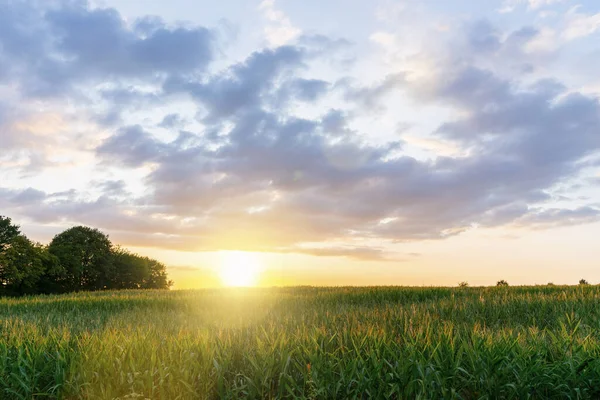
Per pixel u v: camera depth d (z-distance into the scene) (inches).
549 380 280.4
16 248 2340.1
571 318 488.7
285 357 302.4
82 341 375.9
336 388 271.3
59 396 293.9
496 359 286.8
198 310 717.3
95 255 2864.2
